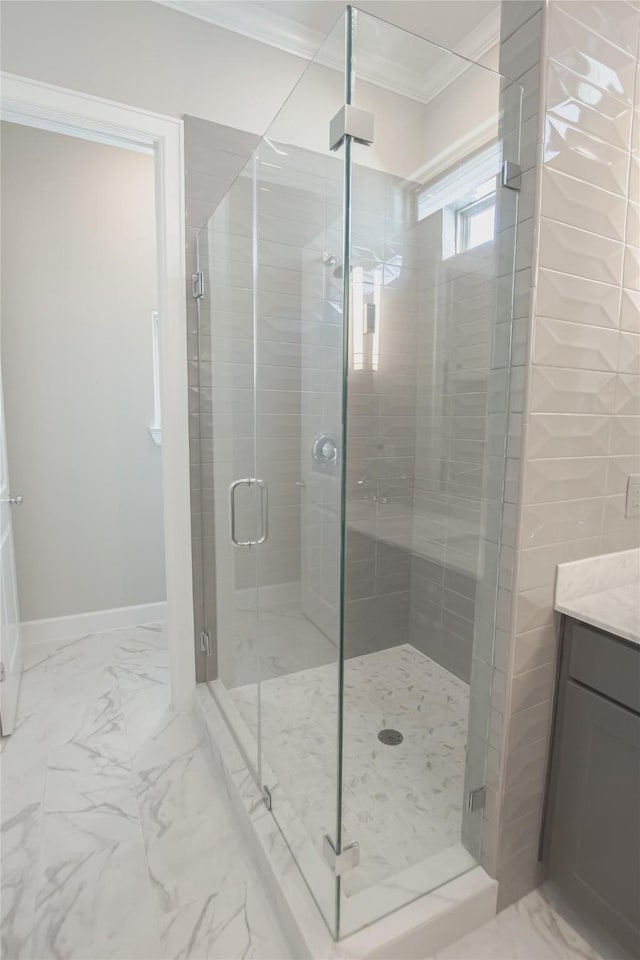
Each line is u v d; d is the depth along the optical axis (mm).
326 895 1130
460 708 1570
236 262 1808
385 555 1894
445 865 1259
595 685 1125
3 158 2383
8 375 2504
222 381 1938
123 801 1607
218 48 1881
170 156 1842
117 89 1739
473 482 1569
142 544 2916
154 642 2730
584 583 1219
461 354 1674
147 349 2811
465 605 1592
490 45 1975
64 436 2666
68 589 2770
